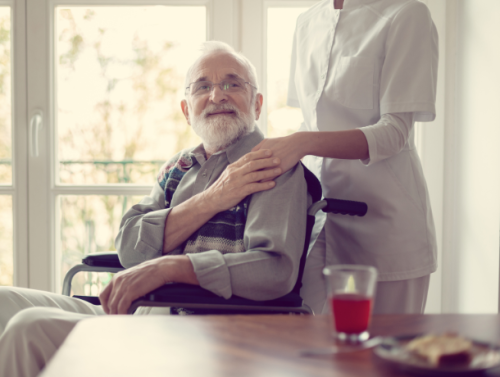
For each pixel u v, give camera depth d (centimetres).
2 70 197
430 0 180
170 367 47
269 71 192
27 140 194
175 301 94
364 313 55
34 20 192
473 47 167
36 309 88
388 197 131
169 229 120
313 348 53
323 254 144
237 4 189
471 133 167
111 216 198
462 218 173
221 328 60
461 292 173
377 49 132
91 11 194
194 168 136
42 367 81
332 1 143
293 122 193
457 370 44
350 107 136
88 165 197
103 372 46
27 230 194
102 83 196
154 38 194
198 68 137
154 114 196
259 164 114
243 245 117
